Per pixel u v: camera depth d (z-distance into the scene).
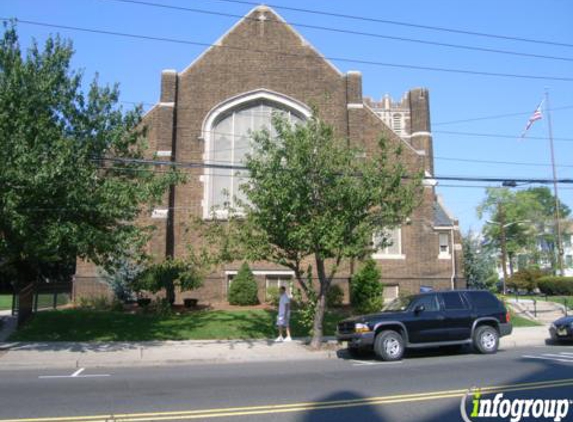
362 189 15.84
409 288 27.55
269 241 16.39
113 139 16.72
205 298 25.59
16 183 14.27
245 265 24.91
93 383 10.57
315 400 8.54
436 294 15.50
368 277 24.23
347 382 10.38
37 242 15.59
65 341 17.42
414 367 12.59
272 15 28.31
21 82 15.15
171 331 19.17
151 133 26.58
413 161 28.00
